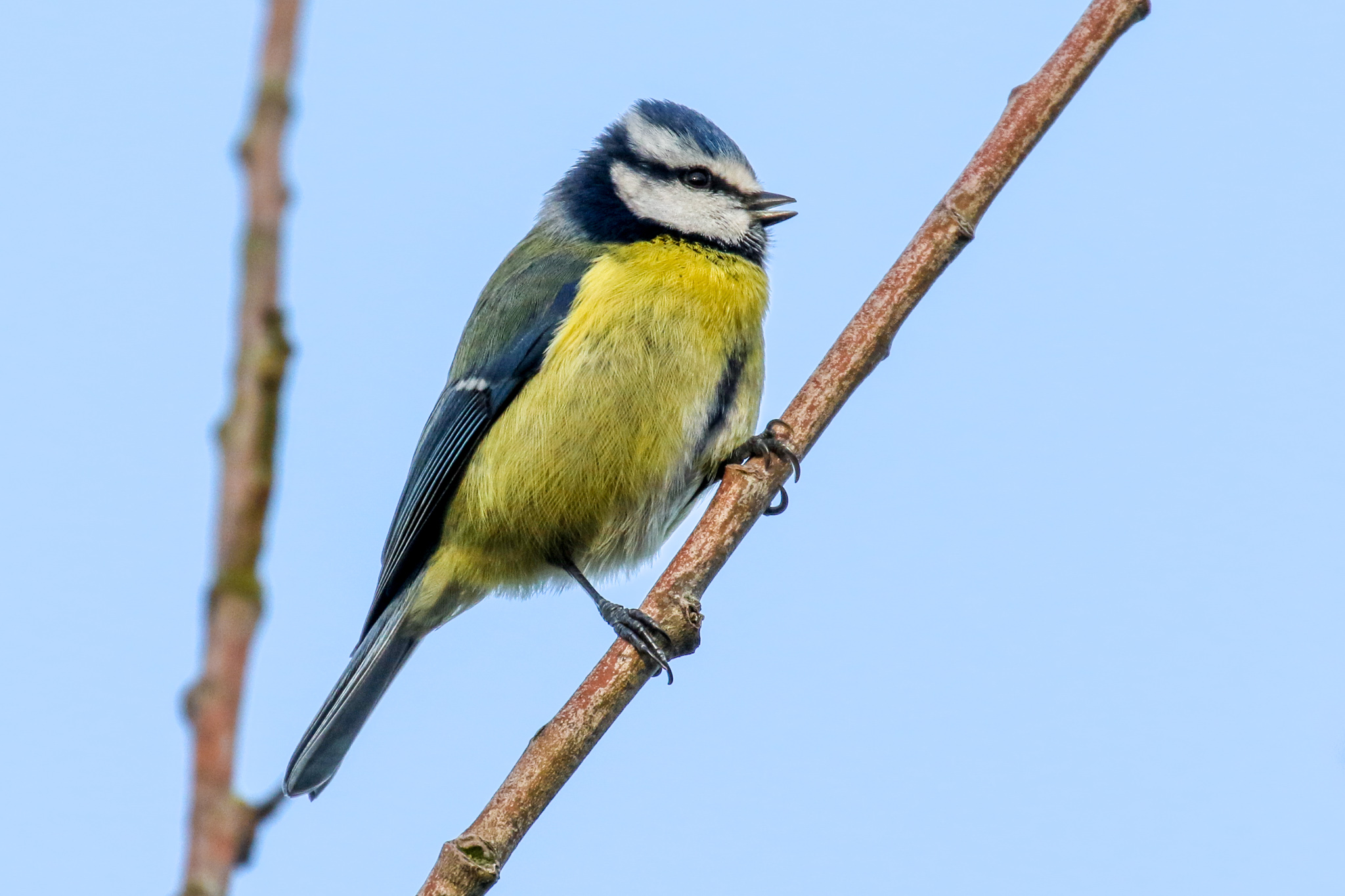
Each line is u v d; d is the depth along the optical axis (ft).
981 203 25.43
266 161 7.68
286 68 7.82
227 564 7.49
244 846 7.48
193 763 7.39
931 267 25.35
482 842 19.38
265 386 7.54
